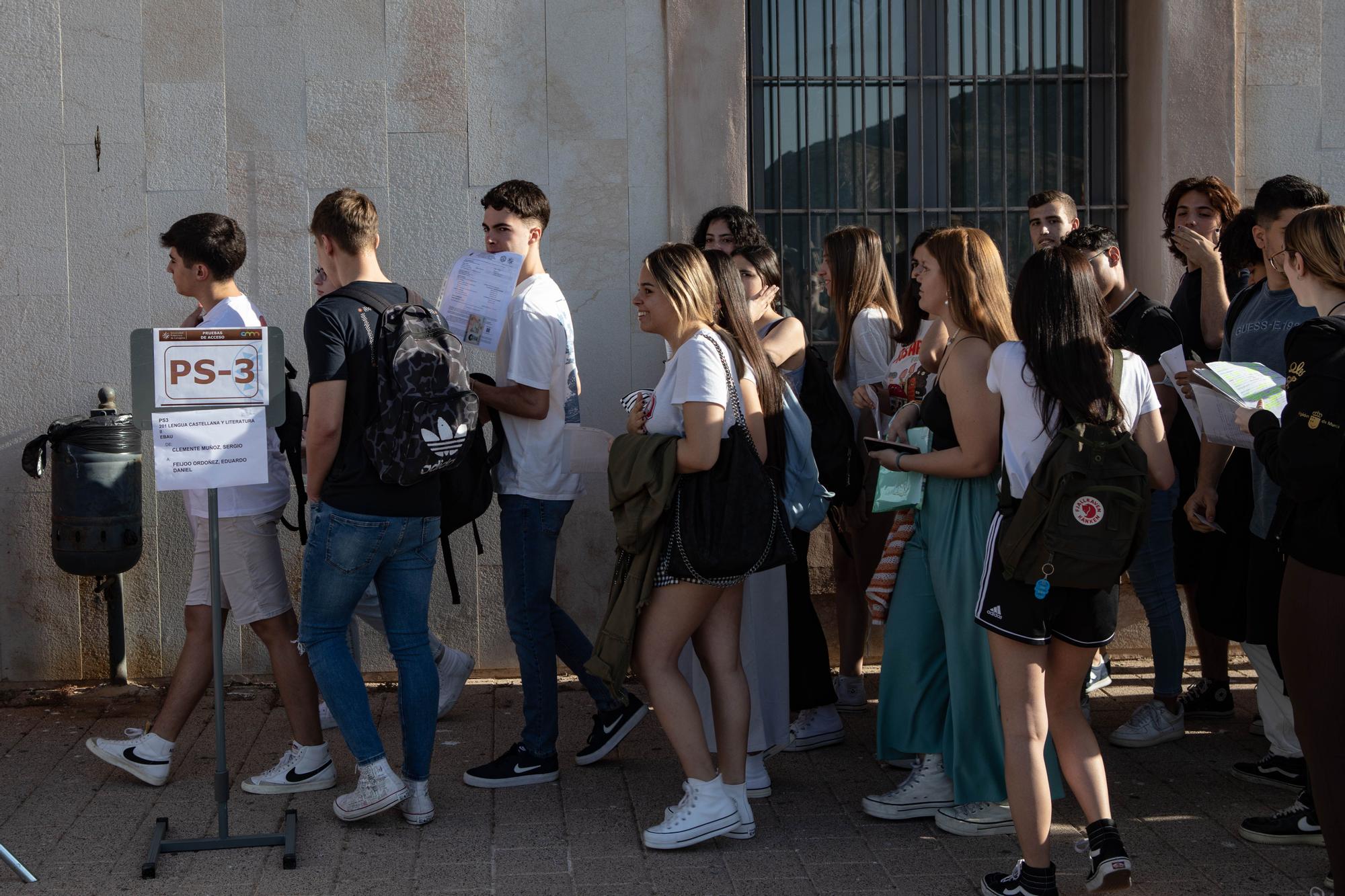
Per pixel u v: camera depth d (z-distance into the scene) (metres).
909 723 4.02
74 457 5.01
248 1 5.36
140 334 3.67
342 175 5.42
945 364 3.75
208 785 4.34
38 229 5.34
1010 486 3.34
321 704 5.08
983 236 3.77
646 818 4.05
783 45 5.86
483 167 5.46
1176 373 4.23
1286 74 5.62
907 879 3.59
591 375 5.54
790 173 5.90
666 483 3.62
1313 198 3.86
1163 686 4.76
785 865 3.69
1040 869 3.32
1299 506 3.10
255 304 5.41
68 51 5.31
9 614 5.43
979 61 5.93
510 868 3.67
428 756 4.00
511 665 5.64
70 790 4.29
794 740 4.73
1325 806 3.08
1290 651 3.13
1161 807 4.12
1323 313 3.16
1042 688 3.33
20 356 5.36
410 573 3.99
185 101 5.35
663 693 3.75
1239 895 3.46
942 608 3.85
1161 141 5.64
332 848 3.81
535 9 5.45
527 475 4.32
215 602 3.78
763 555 3.63
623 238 5.51
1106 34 5.93
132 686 5.40
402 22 5.40
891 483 3.94
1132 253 5.94
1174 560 4.93
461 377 3.87
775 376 3.98
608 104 5.49
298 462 4.26
